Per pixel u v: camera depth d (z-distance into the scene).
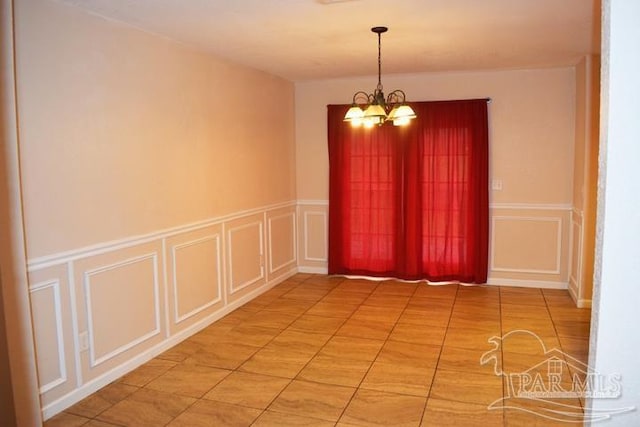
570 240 5.36
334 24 3.46
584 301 4.82
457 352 3.77
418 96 5.68
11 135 2.28
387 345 3.93
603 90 0.97
